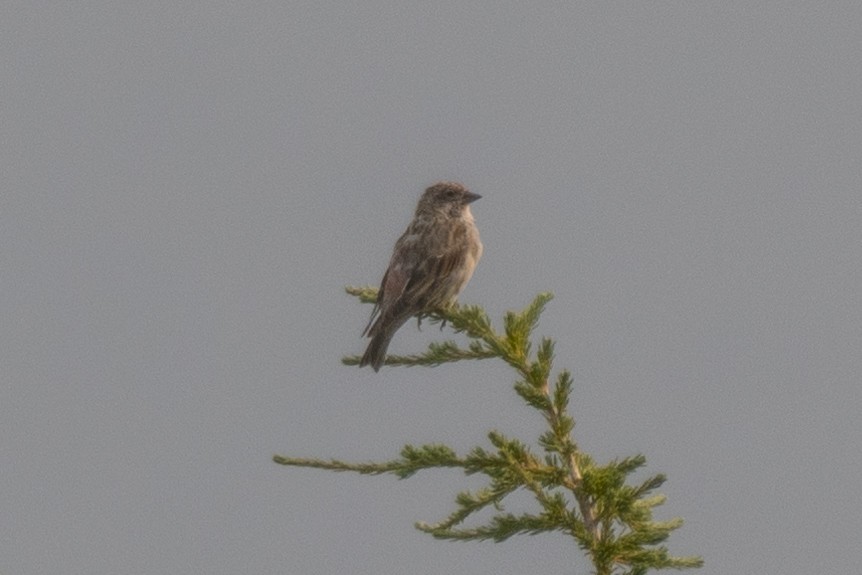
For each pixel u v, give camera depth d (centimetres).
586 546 941
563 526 952
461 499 994
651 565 926
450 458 990
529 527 955
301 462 1007
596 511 967
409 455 992
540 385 1038
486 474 997
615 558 934
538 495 954
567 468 983
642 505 990
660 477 939
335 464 1001
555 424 1007
